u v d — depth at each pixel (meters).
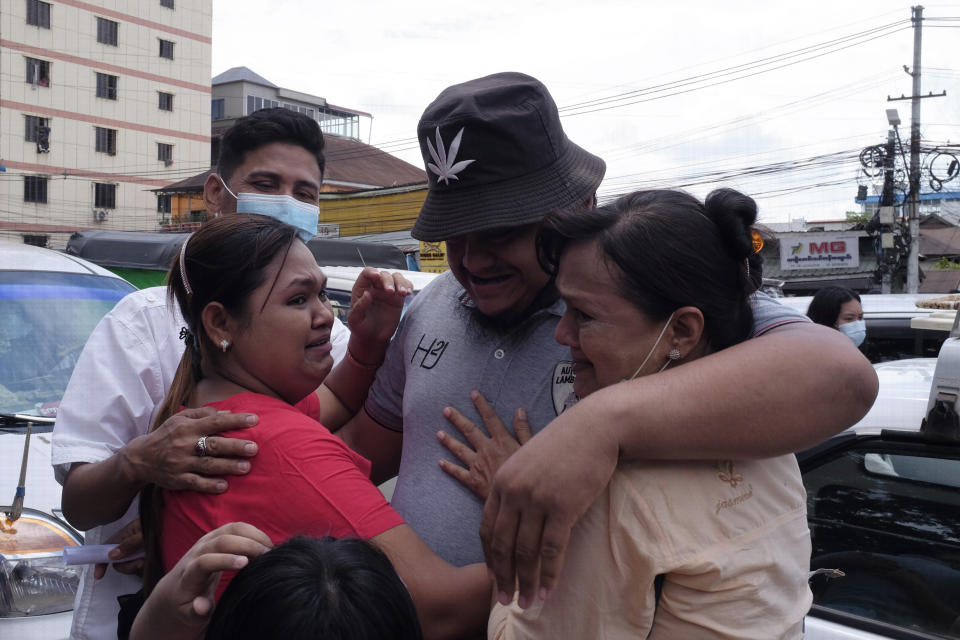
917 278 24.61
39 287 3.53
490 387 1.62
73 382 1.93
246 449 1.35
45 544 2.39
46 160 36.25
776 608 1.12
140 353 1.96
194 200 38.28
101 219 38.00
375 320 1.89
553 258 1.26
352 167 43.22
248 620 1.05
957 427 1.77
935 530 2.02
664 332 1.15
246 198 1.98
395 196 25.73
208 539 1.18
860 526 2.14
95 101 37.81
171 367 2.00
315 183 2.60
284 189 2.54
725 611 1.08
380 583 1.09
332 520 1.34
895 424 2.11
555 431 1.07
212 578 1.17
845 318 4.98
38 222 36.06
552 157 1.59
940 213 37.16
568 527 1.05
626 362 1.16
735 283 1.18
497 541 1.09
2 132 34.78
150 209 39.75
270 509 1.34
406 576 1.35
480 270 1.60
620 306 1.14
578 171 1.64
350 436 1.99
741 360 1.09
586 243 1.17
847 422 1.10
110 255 10.66
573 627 1.11
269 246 1.49
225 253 1.48
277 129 2.50
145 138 39.66
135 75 39.19
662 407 1.05
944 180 24.22
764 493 1.15
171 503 1.45
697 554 1.06
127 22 38.78
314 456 1.37
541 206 1.55
